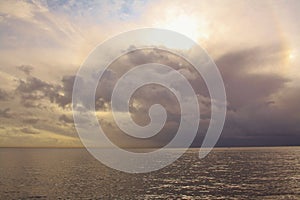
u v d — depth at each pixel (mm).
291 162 132500
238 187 62531
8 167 104375
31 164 118188
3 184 63875
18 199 49406
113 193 55094
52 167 106375
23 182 67188
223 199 50781
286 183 67375
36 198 50031
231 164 126312
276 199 50500
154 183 68625
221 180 74000
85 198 50438
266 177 78812
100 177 78812
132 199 50312
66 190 57375
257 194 54625
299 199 50500
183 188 61594
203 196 53250
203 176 83125
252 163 129375
